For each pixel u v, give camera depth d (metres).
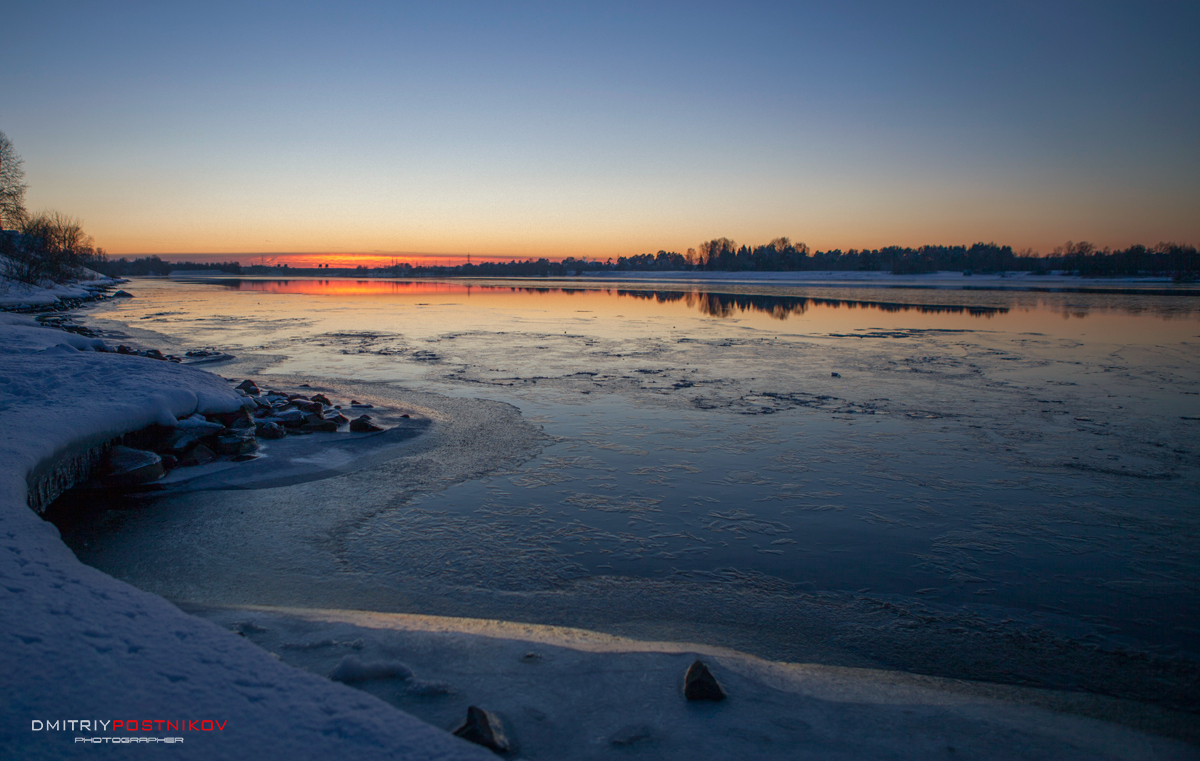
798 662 4.13
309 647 3.69
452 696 3.20
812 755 2.89
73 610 3.16
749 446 9.26
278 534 6.02
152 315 32.09
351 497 7.04
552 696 3.26
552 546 5.93
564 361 17.05
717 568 5.57
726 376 14.87
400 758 2.33
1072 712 3.63
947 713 3.42
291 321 28.94
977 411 11.49
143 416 7.95
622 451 8.95
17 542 3.94
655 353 18.73
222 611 4.32
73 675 2.64
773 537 6.25
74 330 21.75
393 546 5.83
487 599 4.91
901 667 4.12
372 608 4.72
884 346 20.52
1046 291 60.78
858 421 10.74
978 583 5.37
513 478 7.80
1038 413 11.35
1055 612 4.91
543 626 4.43
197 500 6.84
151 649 2.90
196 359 16.61
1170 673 4.12
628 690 3.37
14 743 2.23
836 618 4.77
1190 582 5.42
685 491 7.45
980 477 8.02
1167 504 7.14
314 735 2.43
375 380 13.95
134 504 6.68
